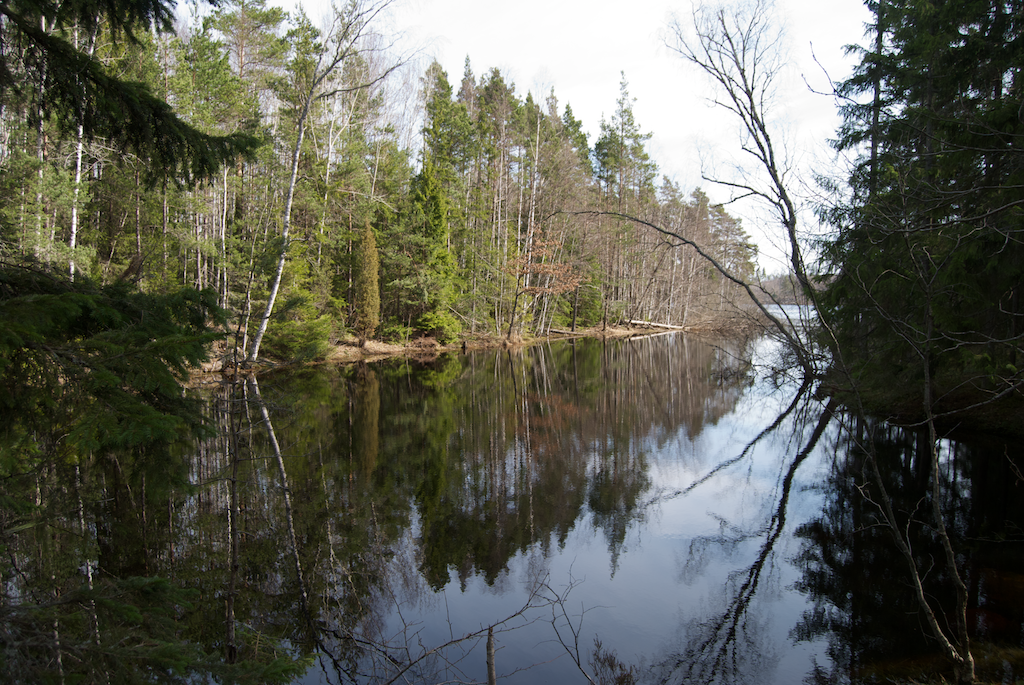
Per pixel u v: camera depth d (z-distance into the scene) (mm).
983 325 8836
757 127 4141
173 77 19172
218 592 5410
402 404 15484
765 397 16438
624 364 24672
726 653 4676
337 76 16469
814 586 5758
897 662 4426
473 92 41438
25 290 2863
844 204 8180
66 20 3408
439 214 29266
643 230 39719
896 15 9805
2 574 3559
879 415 12516
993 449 9773
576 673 4430
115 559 5887
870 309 9508
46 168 12484
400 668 4473
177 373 2980
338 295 28203
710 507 8039
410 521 7422
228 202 25328
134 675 2314
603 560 6449
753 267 5812
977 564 5934
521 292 33500
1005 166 7191
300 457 10148
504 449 11047
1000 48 7578
